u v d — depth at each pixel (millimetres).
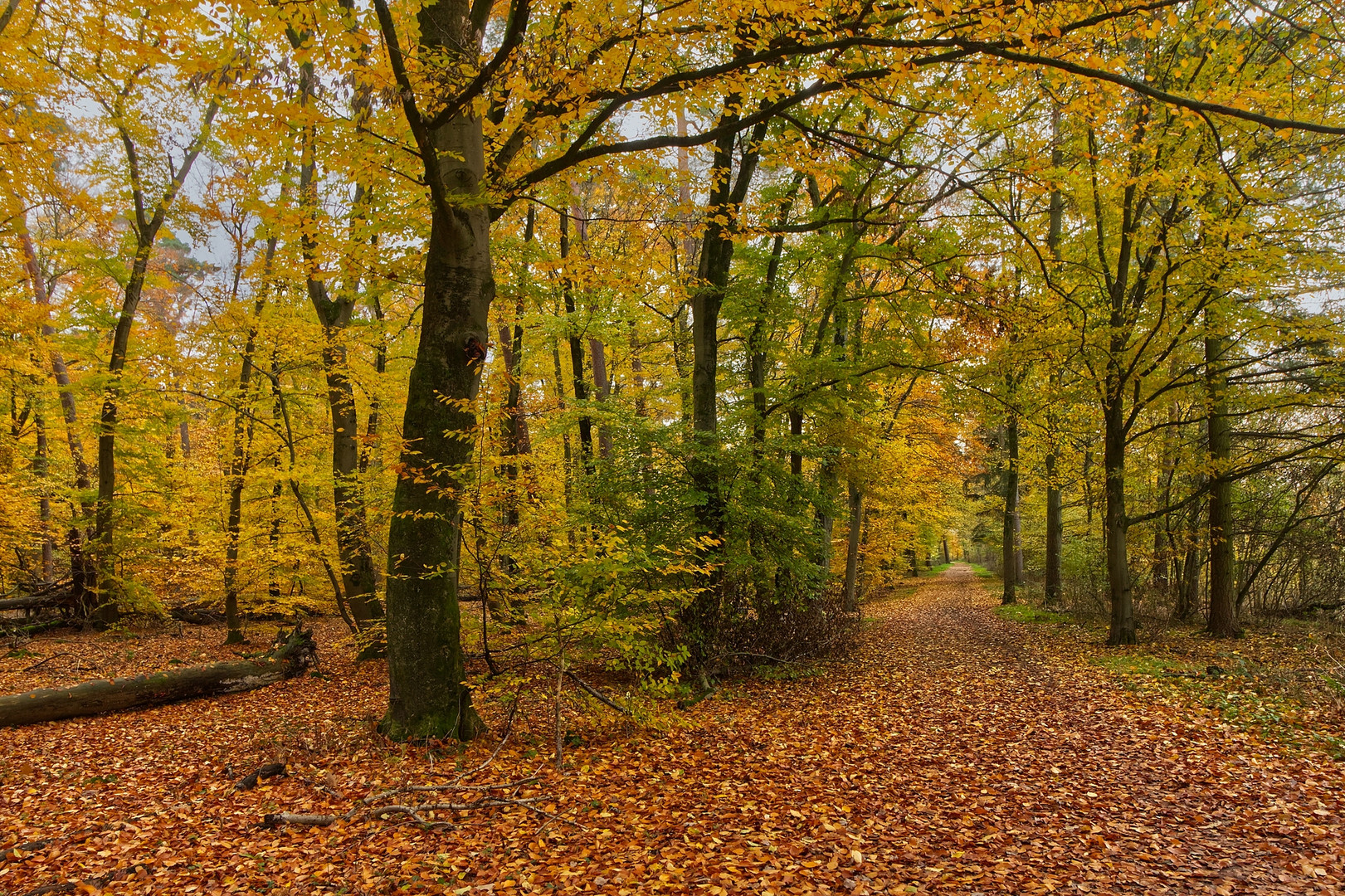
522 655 6246
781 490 9656
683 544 7949
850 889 3443
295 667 9016
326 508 12211
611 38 4844
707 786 5059
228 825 4223
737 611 9688
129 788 4945
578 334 11391
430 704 5742
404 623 5727
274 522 11977
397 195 7727
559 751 5234
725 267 9836
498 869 3666
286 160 8922
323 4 3879
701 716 7340
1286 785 4891
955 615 16906
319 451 12539
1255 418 11555
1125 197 10289
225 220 10555
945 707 7723
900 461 16281
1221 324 9602
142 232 11375
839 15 4961
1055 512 16547
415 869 3662
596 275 6656
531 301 10508
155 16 3898
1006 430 18297
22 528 12484
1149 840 4094
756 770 5465
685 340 14734
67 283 14414
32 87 6613
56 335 11742
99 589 11953
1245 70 8594
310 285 9789
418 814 4359
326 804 4539
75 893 3410
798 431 12531
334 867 3691
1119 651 10234
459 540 5957
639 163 6797
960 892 3428
